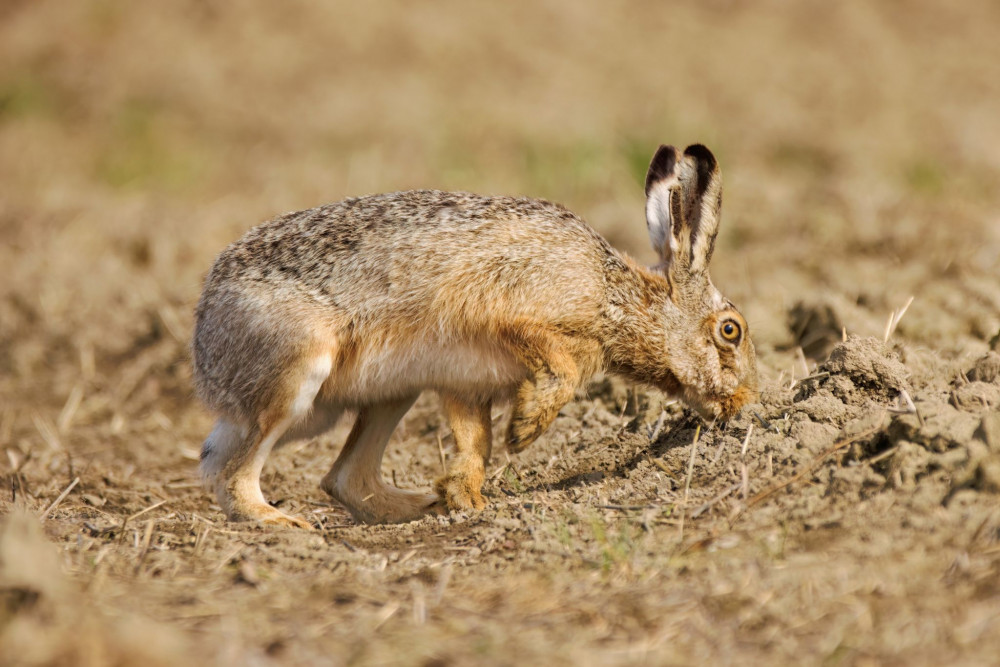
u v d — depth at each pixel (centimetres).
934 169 3875
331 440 2298
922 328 2236
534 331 1842
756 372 1980
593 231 1962
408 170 4219
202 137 4897
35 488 2044
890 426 1532
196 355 1898
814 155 4378
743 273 2783
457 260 1827
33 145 4806
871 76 5512
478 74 5512
